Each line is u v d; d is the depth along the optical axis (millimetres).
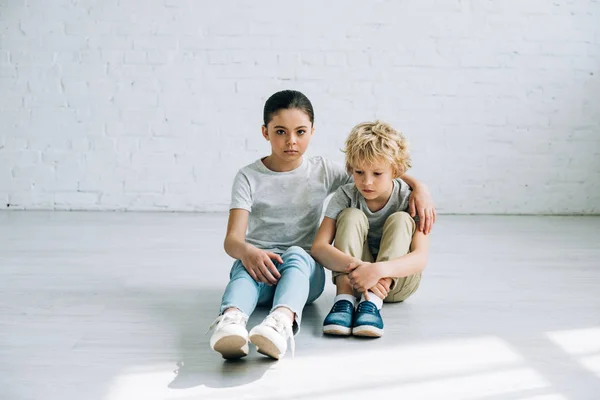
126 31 3379
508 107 3475
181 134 3447
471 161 3502
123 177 3461
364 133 1731
